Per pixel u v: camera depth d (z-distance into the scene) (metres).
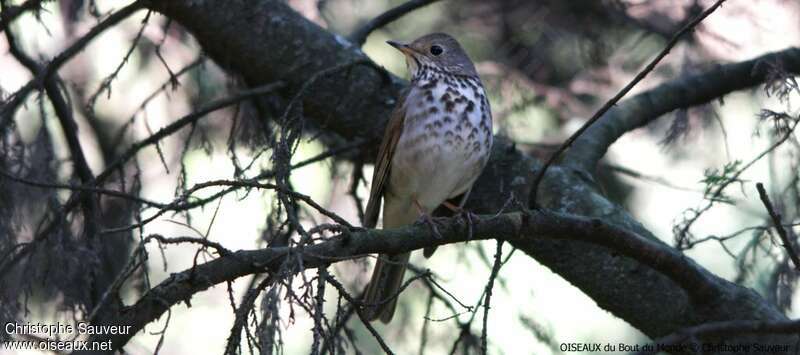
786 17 14.87
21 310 10.27
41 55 11.63
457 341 10.95
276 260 7.81
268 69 11.91
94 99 11.22
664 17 15.09
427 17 15.70
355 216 13.95
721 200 9.84
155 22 14.81
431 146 11.05
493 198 11.56
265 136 12.23
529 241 10.89
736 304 9.55
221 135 14.09
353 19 15.37
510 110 14.70
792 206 11.46
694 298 9.58
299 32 11.95
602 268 10.59
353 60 10.73
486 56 15.62
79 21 14.22
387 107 11.84
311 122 13.12
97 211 10.89
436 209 12.09
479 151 11.18
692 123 13.80
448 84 11.27
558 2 15.55
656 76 14.91
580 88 15.06
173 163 13.96
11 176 9.03
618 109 12.21
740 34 14.83
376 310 9.73
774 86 10.27
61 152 14.16
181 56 14.64
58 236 10.10
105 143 14.47
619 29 15.62
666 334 10.22
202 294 14.39
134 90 14.59
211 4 11.77
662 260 9.20
